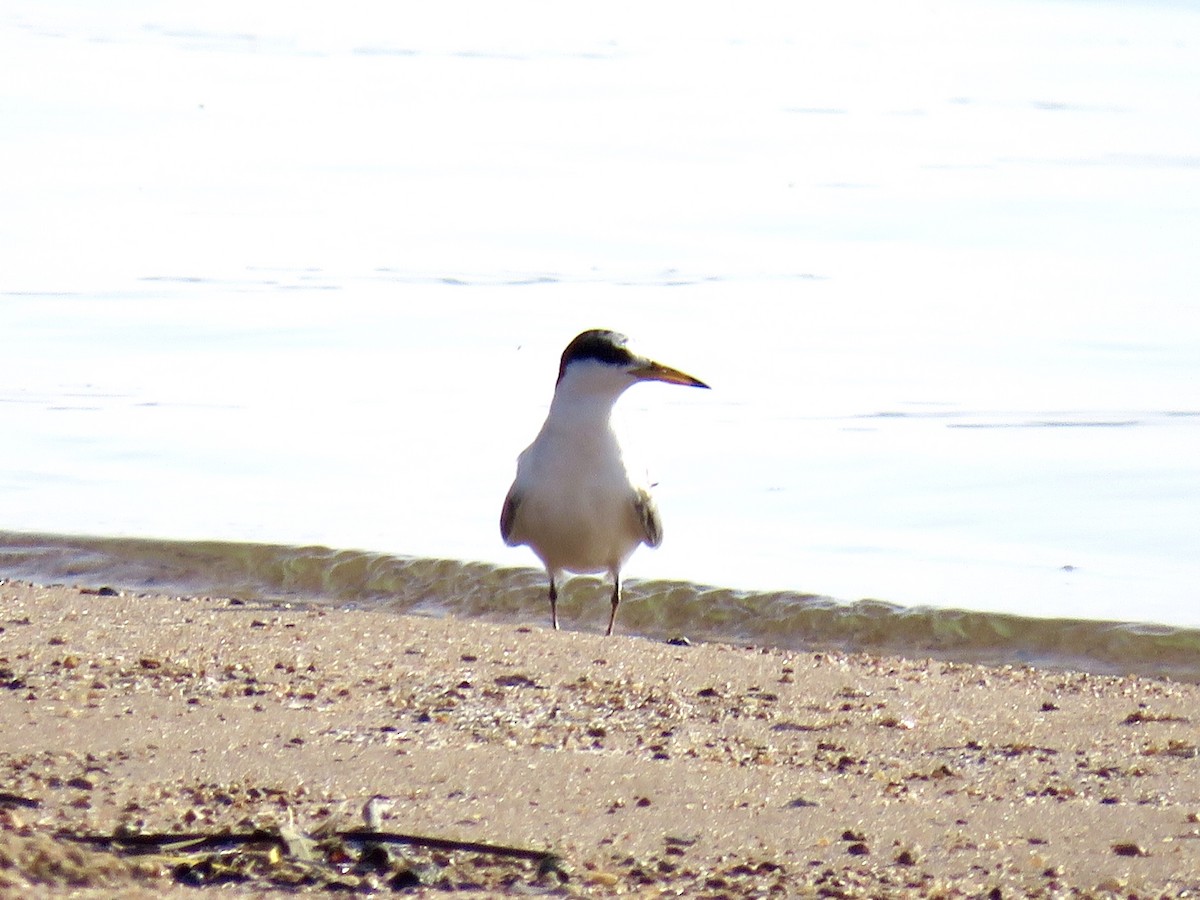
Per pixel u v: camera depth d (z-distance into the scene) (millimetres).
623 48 64312
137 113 44594
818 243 28797
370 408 18281
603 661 9797
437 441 17078
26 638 9797
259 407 18250
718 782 7699
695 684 9461
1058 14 75938
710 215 31469
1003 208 32188
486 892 6230
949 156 39250
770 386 19438
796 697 9320
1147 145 40531
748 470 16422
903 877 6625
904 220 30969
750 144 41375
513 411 18234
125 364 20000
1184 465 16469
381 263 26547
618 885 6387
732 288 24938
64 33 63750
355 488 15508
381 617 10672
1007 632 12234
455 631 10344
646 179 35969
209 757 7699
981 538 14391
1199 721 9133
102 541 13820
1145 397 18766
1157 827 7258
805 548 14141
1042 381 19500
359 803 7176
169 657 9422
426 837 6684
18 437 17000
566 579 13250
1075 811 7469
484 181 35469
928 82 53875
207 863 6293
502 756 7922
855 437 17484
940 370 19984
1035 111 47188
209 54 59219
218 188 33719
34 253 26672
